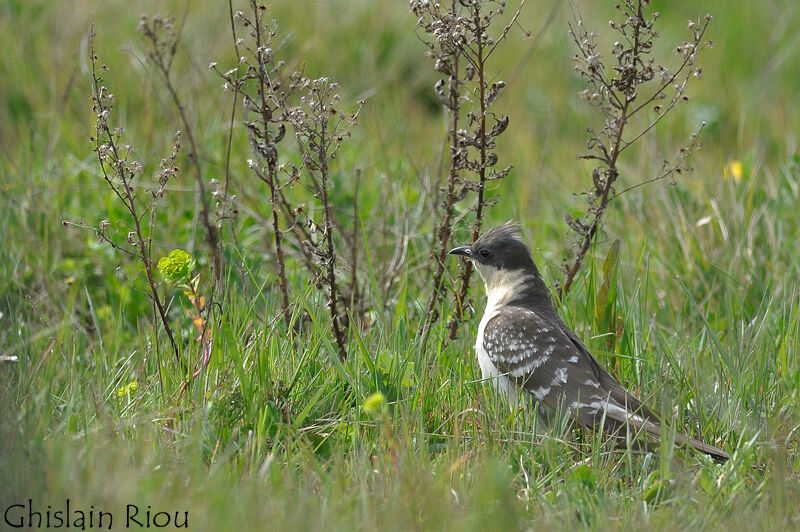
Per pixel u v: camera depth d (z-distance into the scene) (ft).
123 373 34.58
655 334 38.55
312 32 64.59
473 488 27.63
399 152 55.01
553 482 28.73
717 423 33.45
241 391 31.68
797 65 73.87
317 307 36.70
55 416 30.30
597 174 37.91
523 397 34.53
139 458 27.63
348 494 26.81
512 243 37.60
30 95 56.85
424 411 32.58
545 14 74.74
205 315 35.70
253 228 45.57
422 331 37.76
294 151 51.06
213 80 56.80
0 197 45.62
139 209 44.65
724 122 63.21
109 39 59.16
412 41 66.85
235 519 24.52
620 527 26.66
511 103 66.33
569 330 35.94
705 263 43.93
